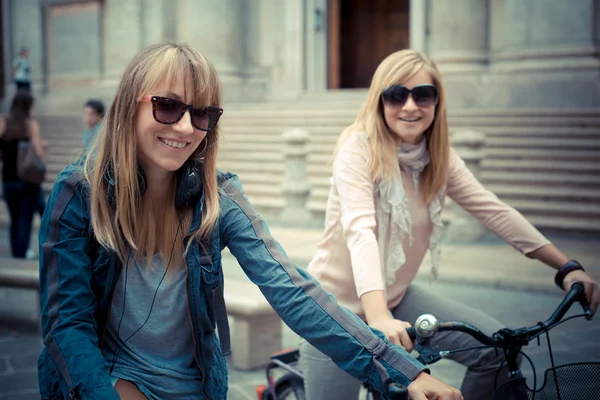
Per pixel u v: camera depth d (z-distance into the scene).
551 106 13.60
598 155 10.66
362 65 20.92
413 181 2.61
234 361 4.52
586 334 5.14
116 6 18.61
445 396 1.52
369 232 2.36
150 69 1.68
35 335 5.41
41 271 1.71
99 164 1.71
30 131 7.88
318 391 2.52
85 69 19.27
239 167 12.87
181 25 18.20
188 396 1.83
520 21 14.09
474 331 1.93
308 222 10.34
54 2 19.64
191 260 1.77
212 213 1.78
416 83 2.49
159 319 1.80
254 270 1.81
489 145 11.63
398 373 1.61
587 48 13.38
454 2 14.87
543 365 4.42
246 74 18.22
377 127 2.54
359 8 20.81
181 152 1.72
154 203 1.80
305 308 1.74
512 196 10.27
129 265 1.77
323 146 12.69
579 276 2.38
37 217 11.50
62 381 1.65
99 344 1.80
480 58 14.85
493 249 8.33
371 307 2.17
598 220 9.45
